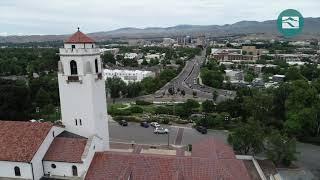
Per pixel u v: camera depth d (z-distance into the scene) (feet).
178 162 238.48
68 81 269.03
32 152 242.99
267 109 466.70
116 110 552.41
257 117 460.14
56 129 268.82
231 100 531.50
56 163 250.98
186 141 410.72
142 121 500.33
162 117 521.24
